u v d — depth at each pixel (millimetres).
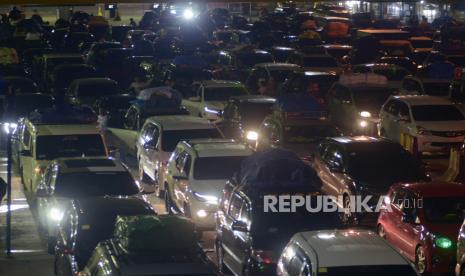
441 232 19812
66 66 49062
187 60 48938
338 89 38719
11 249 22547
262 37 67438
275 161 21312
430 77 41750
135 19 99438
